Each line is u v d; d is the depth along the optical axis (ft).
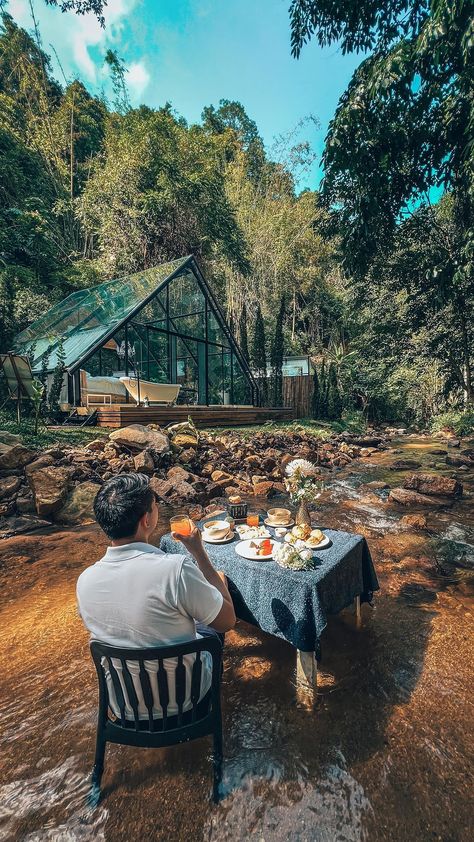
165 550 9.00
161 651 4.12
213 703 4.66
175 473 20.66
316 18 28.60
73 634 8.30
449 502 19.11
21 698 6.48
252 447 28.48
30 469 17.48
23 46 82.28
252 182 102.78
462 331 47.03
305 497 8.98
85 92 92.02
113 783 4.86
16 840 4.19
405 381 63.41
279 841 4.12
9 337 36.14
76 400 32.73
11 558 12.27
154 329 40.14
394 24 27.58
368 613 8.99
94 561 12.06
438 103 28.02
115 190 63.00
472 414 48.06
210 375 48.73
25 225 62.28
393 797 4.62
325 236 34.65
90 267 64.75
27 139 76.69
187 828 4.30
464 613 8.94
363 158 28.32
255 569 7.22
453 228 40.96
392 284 47.98
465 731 5.61
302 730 5.65
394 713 5.97
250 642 8.02
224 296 75.66
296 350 87.25
